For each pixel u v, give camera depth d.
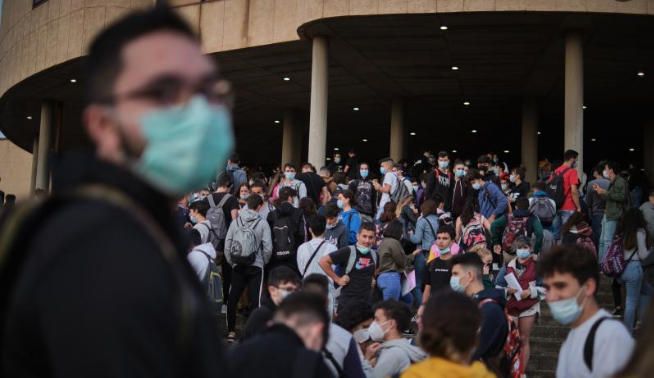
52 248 1.29
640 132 30.66
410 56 20.34
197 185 1.52
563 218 13.39
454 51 19.72
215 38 19.81
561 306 3.95
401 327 6.09
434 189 13.83
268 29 19.02
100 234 1.31
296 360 3.45
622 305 12.07
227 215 12.00
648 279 10.05
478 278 5.89
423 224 11.41
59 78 23.89
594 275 3.96
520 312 8.44
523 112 24.66
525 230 11.04
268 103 26.98
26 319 1.29
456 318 3.68
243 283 10.37
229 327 10.35
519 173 16.31
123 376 1.24
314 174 14.49
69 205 1.37
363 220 13.65
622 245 10.47
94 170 1.43
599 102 25.39
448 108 27.02
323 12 17.44
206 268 9.20
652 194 11.85
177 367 1.37
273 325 3.70
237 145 36.28
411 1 16.67
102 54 1.48
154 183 1.48
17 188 41.38
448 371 3.60
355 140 34.53
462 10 16.44
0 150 41.88
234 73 22.50
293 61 20.86
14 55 25.09
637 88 23.25
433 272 9.09
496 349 5.43
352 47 19.56
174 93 1.48
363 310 6.31
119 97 1.46
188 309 1.39
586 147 34.84
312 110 18.33
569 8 16.17
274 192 14.30
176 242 1.52
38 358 1.31
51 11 22.88
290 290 6.12
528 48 19.17
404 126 25.42
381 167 14.06
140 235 1.36
